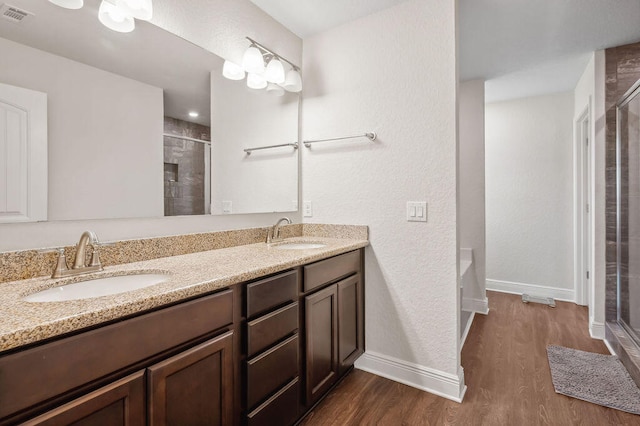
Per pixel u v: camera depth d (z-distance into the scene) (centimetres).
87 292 114
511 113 381
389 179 200
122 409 84
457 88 181
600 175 255
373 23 204
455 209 179
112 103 135
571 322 287
